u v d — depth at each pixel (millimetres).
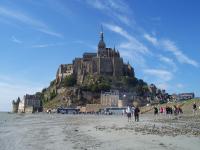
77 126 63000
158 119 78062
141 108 189500
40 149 28578
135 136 36000
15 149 28969
